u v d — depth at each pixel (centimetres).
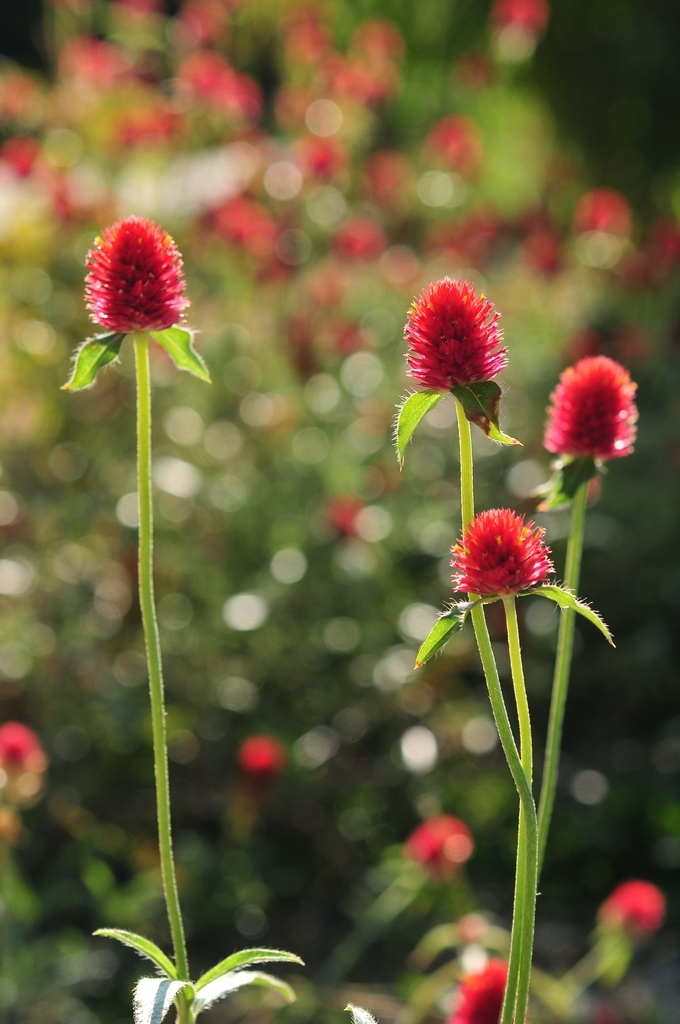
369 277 730
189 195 661
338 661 555
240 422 604
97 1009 433
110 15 717
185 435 589
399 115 997
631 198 1217
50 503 555
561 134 1216
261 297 663
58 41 709
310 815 518
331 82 761
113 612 559
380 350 691
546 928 507
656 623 608
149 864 484
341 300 666
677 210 1220
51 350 596
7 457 578
